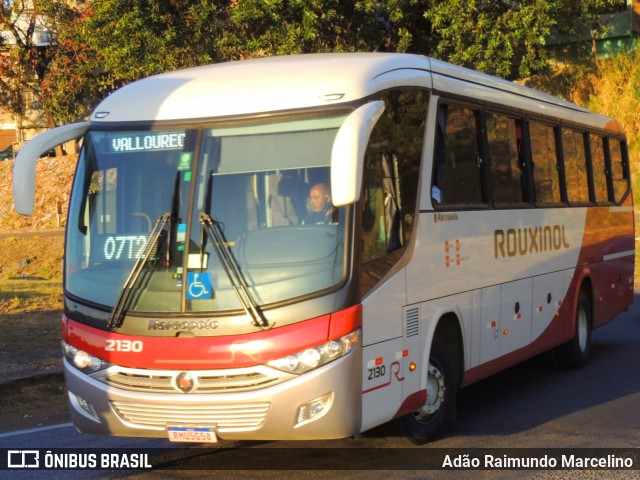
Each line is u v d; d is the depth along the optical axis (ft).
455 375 27.14
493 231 30.17
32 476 23.27
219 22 83.71
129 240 22.11
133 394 21.17
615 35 107.96
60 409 32.32
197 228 21.43
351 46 83.82
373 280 21.95
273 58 25.59
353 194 19.54
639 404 30.99
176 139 22.39
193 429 20.85
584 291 40.52
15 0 134.72
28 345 40.11
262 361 20.38
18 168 22.59
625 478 22.21
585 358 39.91
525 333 33.06
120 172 22.66
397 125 23.99
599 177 43.93
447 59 86.12
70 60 130.41
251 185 21.58
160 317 21.09
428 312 25.07
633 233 49.29
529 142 34.40
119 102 23.73
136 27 81.87
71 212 23.13
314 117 21.71
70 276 22.68
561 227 37.24
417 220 24.72
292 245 21.04
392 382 22.80
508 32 82.02
